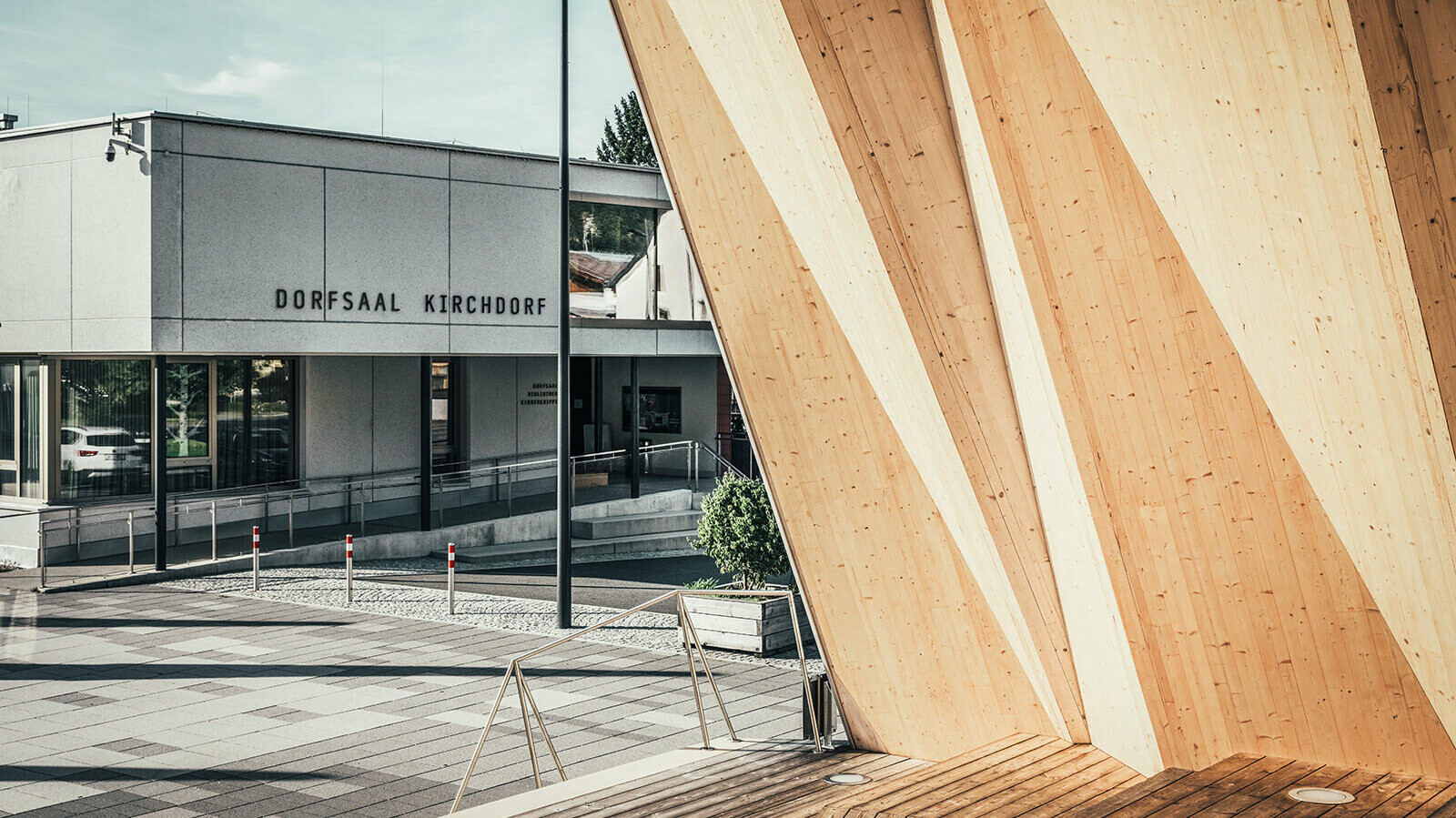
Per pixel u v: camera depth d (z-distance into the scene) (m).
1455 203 3.93
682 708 12.26
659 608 18.08
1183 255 5.27
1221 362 5.41
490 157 23.95
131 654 14.70
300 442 24.92
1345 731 6.25
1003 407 7.14
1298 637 6.05
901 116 6.47
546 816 8.38
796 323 8.48
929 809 7.34
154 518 21.92
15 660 14.40
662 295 27.23
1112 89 5.09
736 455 30.95
